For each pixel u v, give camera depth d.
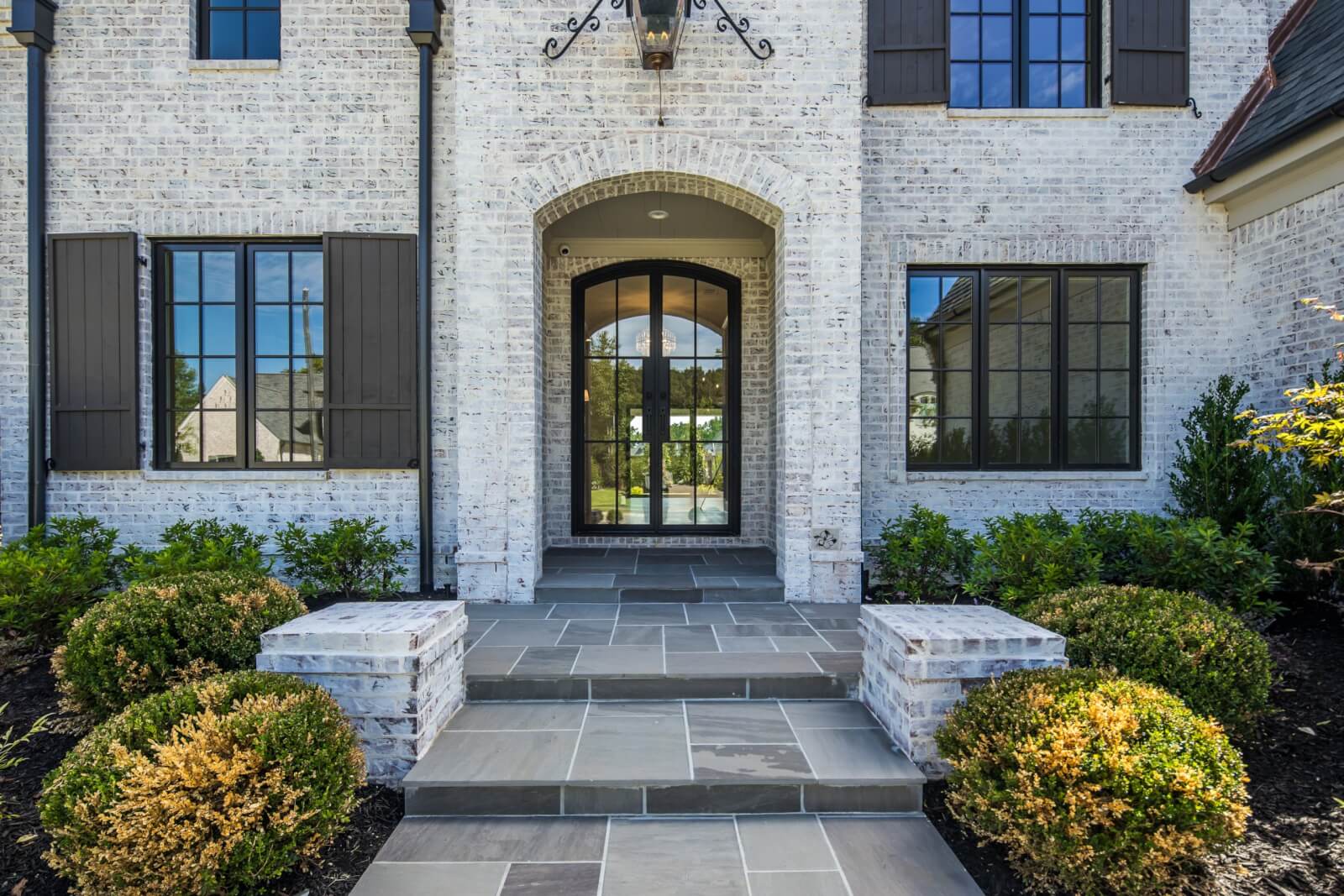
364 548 5.22
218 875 2.16
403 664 2.94
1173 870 2.28
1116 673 2.84
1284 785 2.86
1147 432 5.93
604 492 7.14
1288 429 4.88
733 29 5.25
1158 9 5.84
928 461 6.12
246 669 3.01
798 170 5.27
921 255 5.92
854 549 5.27
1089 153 5.90
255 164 5.62
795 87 5.26
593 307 7.13
